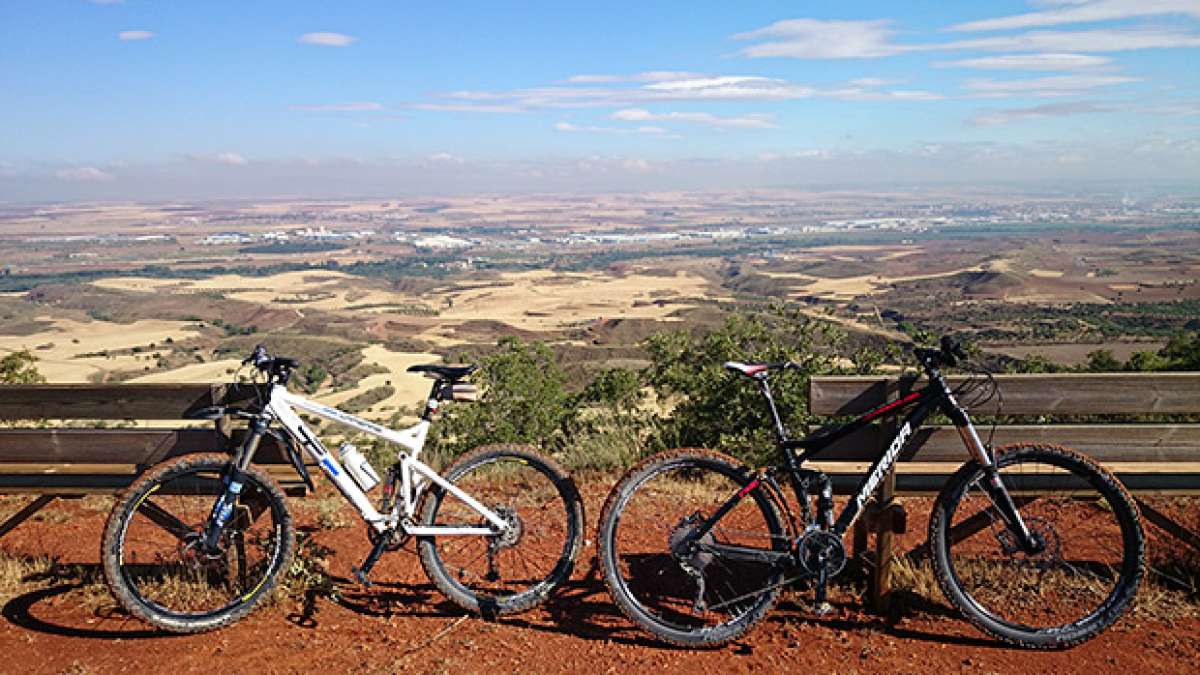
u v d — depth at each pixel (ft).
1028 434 11.21
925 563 11.76
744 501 11.85
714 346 25.48
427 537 11.04
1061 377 10.82
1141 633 10.28
